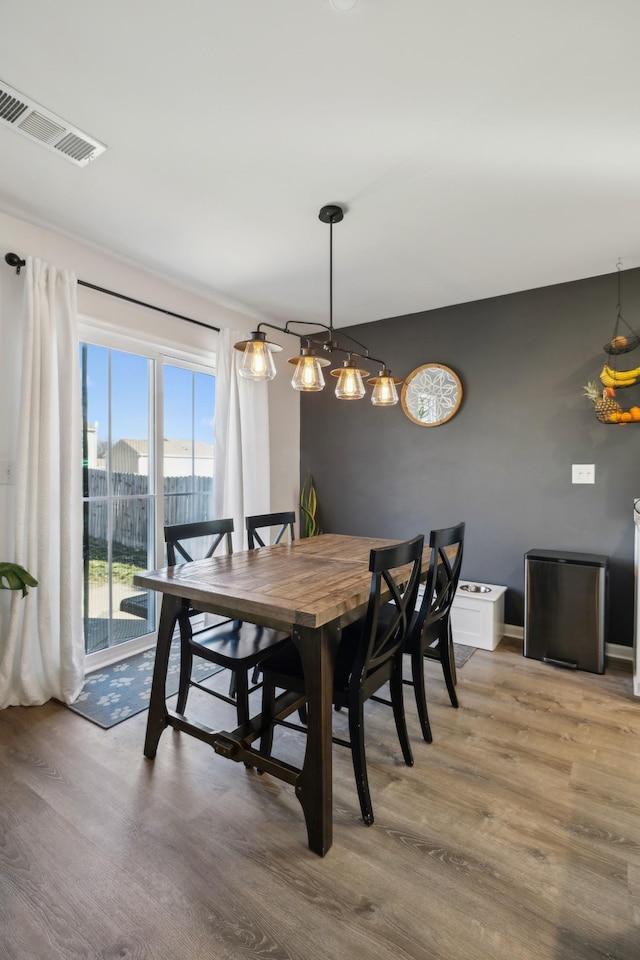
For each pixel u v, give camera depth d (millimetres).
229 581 1830
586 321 3102
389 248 2711
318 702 1458
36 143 1841
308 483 4367
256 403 3730
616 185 2105
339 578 1881
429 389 3674
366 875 1362
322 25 1354
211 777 1797
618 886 1331
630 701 2422
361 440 4062
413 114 1692
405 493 3832
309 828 1455
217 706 2328
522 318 3322
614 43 1396
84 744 1998
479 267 2953
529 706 2365
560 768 1864
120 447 2928
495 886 1329
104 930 1195
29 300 2297
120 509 2928
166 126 1755
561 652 2850
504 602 3367
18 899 1278
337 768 1867
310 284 3236
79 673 2432
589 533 3104
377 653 1697
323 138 1817
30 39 1400
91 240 2621
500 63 1480
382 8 1300
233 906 1263
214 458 3383
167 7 1301
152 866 1386
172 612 1870
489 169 1998
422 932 1195
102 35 1389
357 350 4074
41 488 2334
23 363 2285
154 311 3062
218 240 2623
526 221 2414
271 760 1553
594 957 1133
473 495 3520
